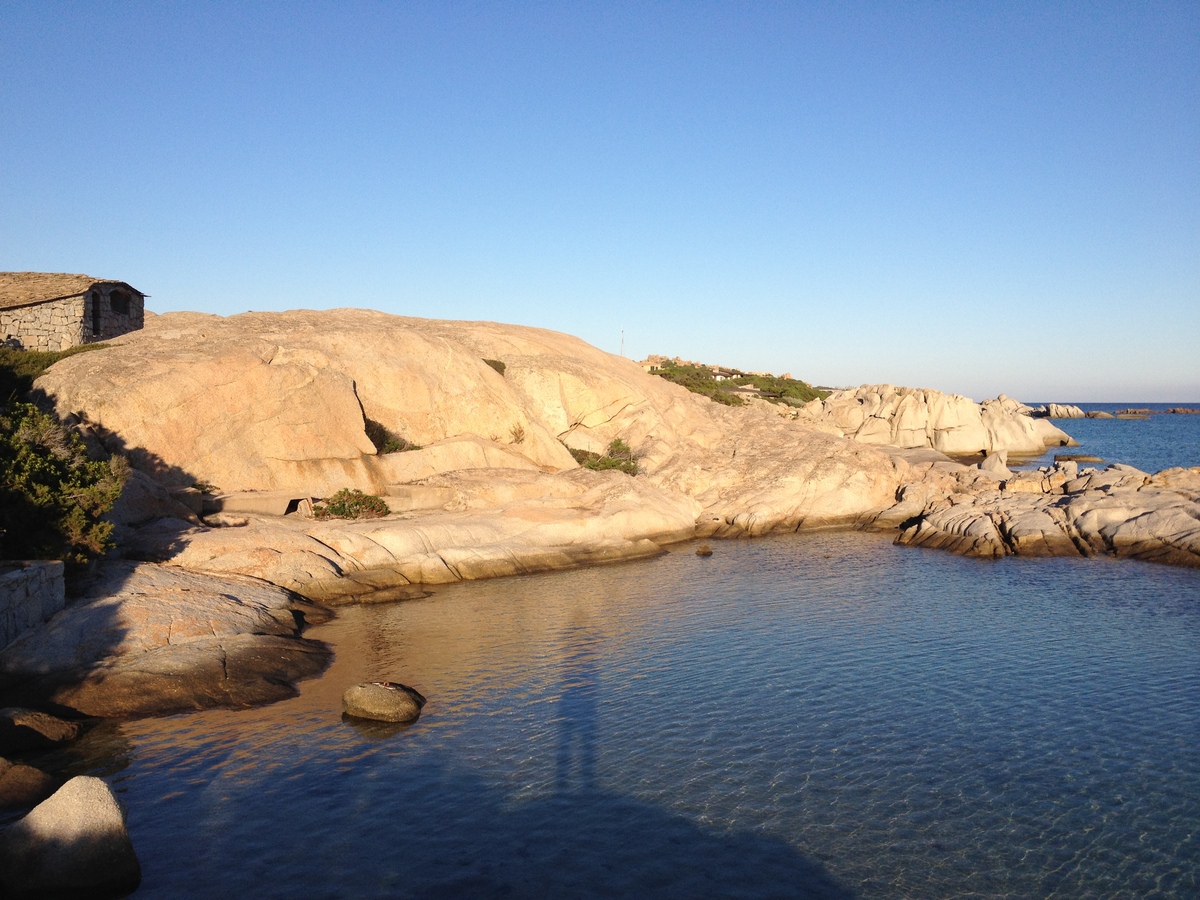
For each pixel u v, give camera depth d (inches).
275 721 869.8
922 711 909.8
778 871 607.2
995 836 656.4
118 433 1544.0
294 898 564.7
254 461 1690.5
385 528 1571.1
